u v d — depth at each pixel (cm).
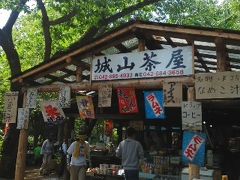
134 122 1416
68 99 973
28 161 2069
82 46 927
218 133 1411
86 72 1063
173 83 821
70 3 1381
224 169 1243
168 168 1048
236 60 948
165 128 1465
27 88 1050
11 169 1465
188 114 793
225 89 758
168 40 886
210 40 785
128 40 915
